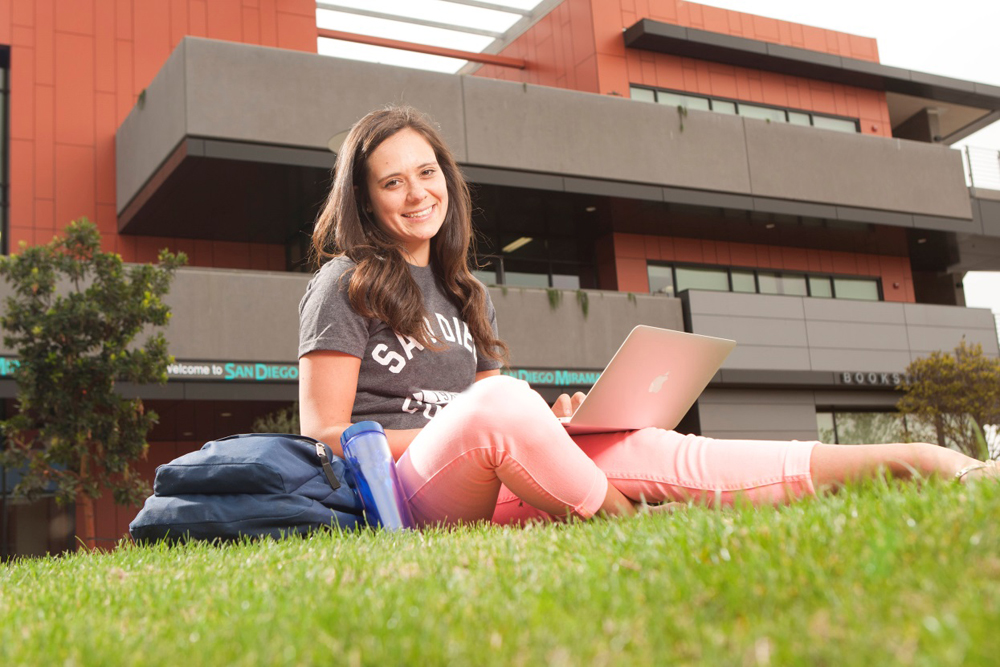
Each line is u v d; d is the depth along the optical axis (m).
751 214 17.14
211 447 2.61
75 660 1.06
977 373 15.55
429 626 1.04
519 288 14.81
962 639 0.76
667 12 18.94
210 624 1.24
